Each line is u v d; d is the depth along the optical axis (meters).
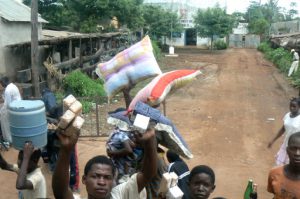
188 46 48.38
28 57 14.45
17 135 2.82
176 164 3.76
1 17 12.71
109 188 2.38
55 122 6.72
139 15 27.42
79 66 16.44
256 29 54.56
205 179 2.87
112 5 24.89
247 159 7.87
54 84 13.79
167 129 3.65
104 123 10.30
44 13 24.33
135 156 3.66
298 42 23.67
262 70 24.39
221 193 6.22
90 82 14.01
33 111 2.79
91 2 24.34
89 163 2.41
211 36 42.69
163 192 2.80
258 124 10.73
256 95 15.39
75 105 2.29
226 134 9.66
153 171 2.51
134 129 2.46
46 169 6.61
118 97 13.63
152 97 4.24
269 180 3.20
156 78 4.55
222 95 15.27
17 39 13.73
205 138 9.28
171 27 38.66
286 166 3.13
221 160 7.79
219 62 29.11
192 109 12.51
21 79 12.80
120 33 23.23
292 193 3.01
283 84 18.39
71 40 16.00
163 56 32.38
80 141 8.77
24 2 23.30
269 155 8.15
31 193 3.35
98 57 19.16
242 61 30.39
